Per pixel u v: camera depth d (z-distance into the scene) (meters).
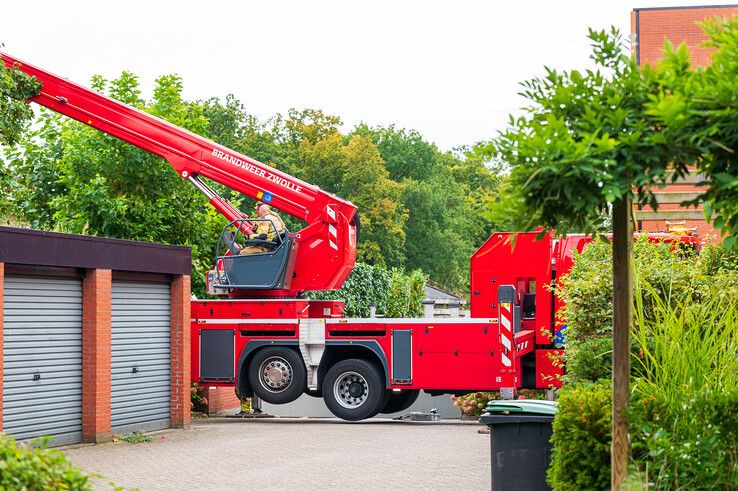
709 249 14.94
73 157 25.17
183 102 27.48
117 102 20.67
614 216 7.24
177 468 13.27
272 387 19.72
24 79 20.17
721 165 6.51
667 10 35.91
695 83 6.28
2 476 5.35
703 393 7.99
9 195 25.80
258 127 76.62
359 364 19.28
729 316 9.20
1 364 14.22
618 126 6.53
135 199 24.92
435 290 67.88
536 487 9.30
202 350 20.09
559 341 19.00
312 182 73.25
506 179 6.92
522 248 19.48
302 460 13.92
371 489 11.36
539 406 9.34
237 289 20.27
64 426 15.91
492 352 18.47
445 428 18.47
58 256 15.39
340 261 19.97
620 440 7.33
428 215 82.00
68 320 16.09
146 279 18.08
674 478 7.67
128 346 17.58
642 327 9.09
